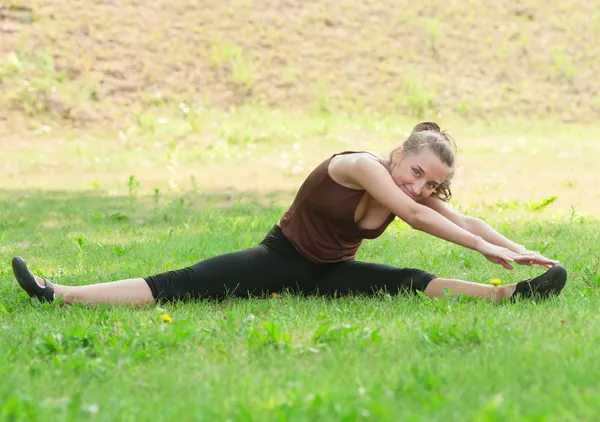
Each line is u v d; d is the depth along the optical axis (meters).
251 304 4.20
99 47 17.89
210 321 3.74
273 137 15.86
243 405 2.44
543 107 18.69
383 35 19.91
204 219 8.30
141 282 4.29
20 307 4.18
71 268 5.55
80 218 8.61
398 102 18.14
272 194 10.81
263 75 18.16
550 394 2.46
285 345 3.16
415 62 19.38
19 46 17.42
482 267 5.39
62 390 2.74
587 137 16.80
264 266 4.44
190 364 2.99
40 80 16.73
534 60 20.03
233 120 16.64
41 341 3.29
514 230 7.24
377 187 4.13
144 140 15.46
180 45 18.39
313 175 4.36
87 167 13.58
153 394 2.65
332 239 4.41
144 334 3.35
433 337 3.19
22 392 2.69
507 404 2.33
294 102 17.66
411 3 21.03
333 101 17.83
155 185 11.71
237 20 19.39
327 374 2.76
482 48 20.12
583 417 2.27
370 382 2.63
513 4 21.62
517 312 3.69
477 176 12.21
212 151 14.86
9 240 7.11
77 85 16.91
